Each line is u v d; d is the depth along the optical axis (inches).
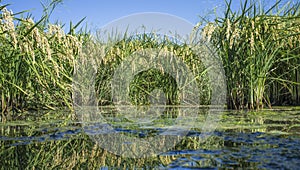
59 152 78.0
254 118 133.6
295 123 117.4
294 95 196.5
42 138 94.1
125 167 65.2
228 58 169.9
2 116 154.5
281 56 180.1
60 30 178.4
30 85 176.9
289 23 181.5
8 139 92.5
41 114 165.8
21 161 69.4
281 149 74.3
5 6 132.0
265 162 62.9
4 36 146.3
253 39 158.1
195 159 67.7
